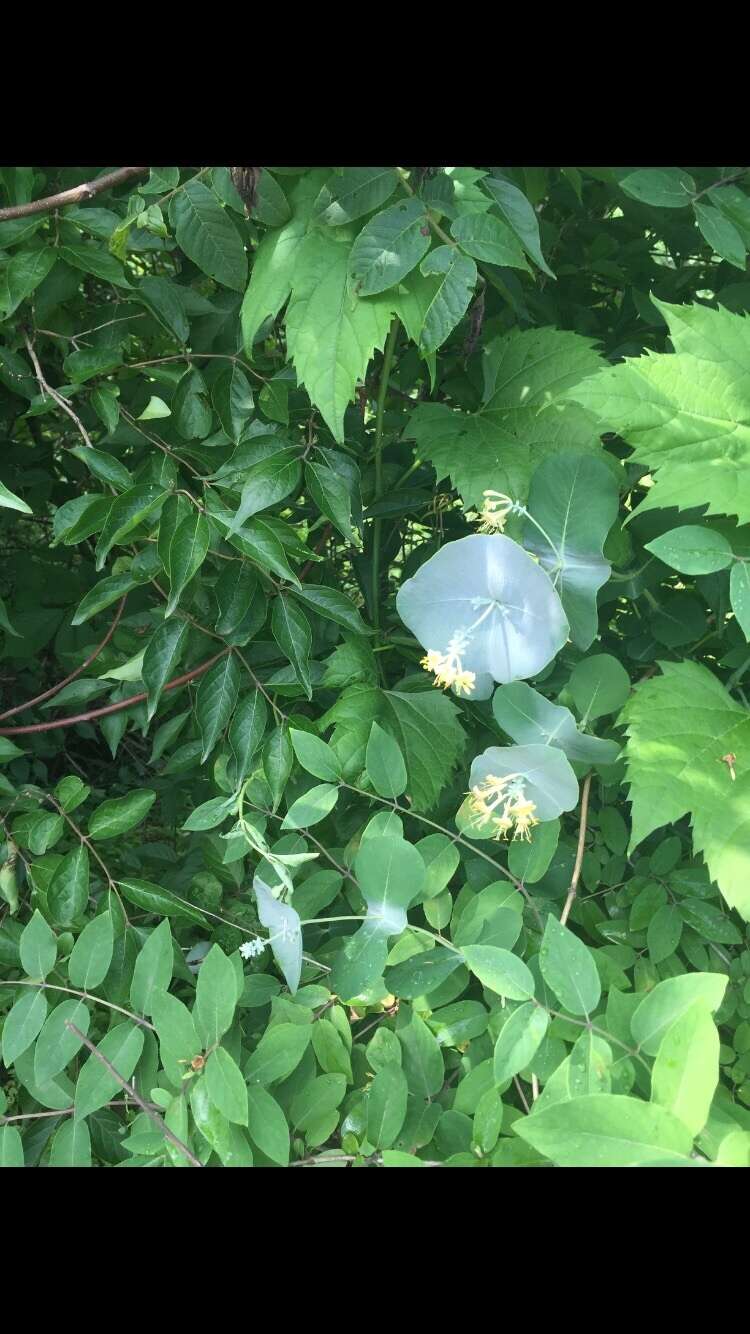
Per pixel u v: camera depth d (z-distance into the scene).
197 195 0.52
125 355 0.67
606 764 0.56
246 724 0.58
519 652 0.48
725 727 0.50
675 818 0.48
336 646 0.64
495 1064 0.44
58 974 0.55
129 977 0.55
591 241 0.76
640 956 0.58
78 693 0.62
